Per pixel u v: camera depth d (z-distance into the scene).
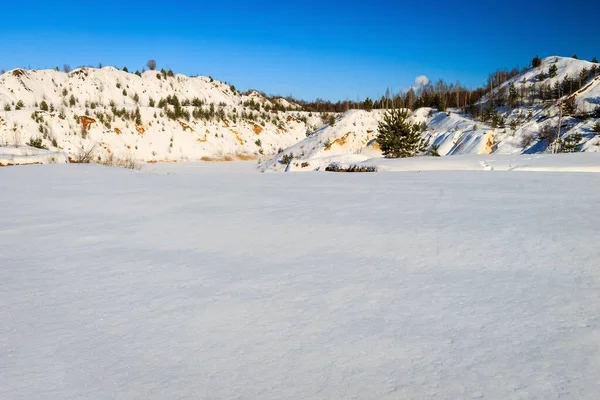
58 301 3.36
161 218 6.89
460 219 6.21
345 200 8.48
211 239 5.40
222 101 121.38
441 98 65.00
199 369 2.31
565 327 2.68
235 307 3.17
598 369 2.19
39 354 2.52
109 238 5.54
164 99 104.31
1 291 3.61
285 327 2.80
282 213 7.14
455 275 3.76
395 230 5.61
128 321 2.96
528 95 59.12
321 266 4.14
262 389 2.11
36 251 4.94
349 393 2.05
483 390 2.04
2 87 88.50
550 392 2.01
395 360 2.35
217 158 77.50
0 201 8.82
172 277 3.92
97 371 2.32
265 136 95.06
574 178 11.86
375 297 3.29
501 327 2.71
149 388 2.14
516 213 6.57
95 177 13.93
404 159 21.38
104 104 91.88
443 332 2.67
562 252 4.34
